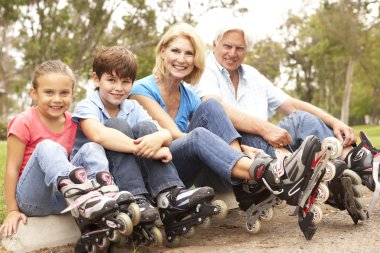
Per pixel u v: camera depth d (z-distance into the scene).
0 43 30.88
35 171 2.59
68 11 22.50
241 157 2.64
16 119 2.73
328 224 2.93
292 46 38.62
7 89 30.72
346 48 31.45
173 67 3.22
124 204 2.34
